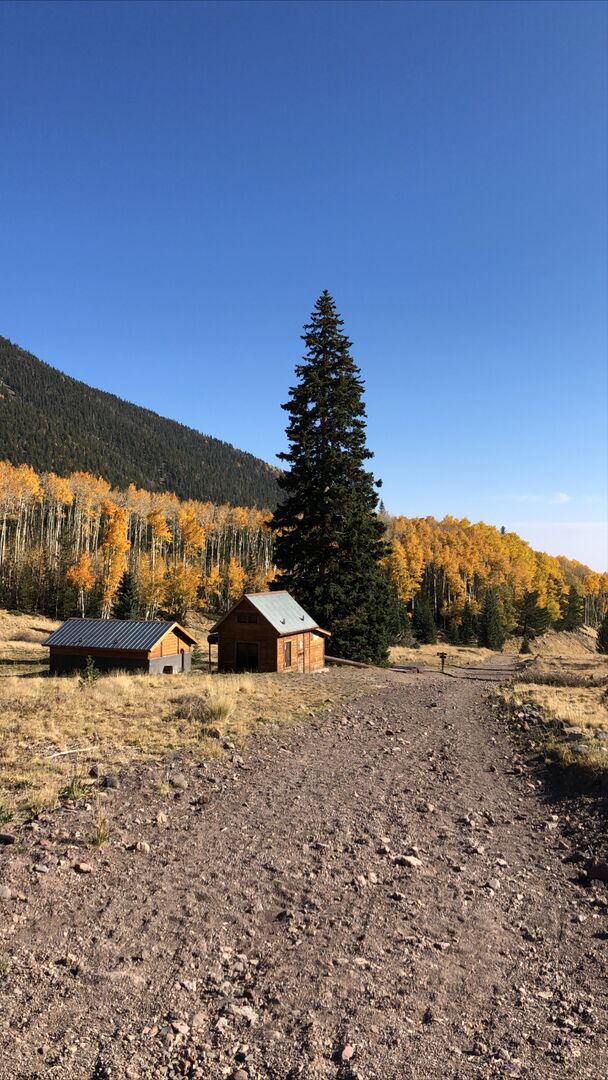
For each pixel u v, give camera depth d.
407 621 88.62
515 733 17.16
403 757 13.98
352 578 38.25
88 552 112.06
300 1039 4.34
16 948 5.19
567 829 9.50
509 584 129.38
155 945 5.49
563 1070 4.09
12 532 136.00
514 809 10.61
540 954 5.79
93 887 6.45
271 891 6.75
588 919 6.55
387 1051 4.24
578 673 35.28
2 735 12.84
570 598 138.88
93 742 12.65
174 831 8.26
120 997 4.70
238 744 13.55
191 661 40.66
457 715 20.75
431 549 145.00
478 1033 4.52
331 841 8.38
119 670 34.03
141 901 6.27
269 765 12.11
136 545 135.00
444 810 10.25
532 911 6.72
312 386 38.78
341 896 6.75
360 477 38.69
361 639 39.22
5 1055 3.92
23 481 123.06
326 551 37.94
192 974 5.09
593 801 10.48
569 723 17.20
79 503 139.12
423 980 5.20
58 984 4.77
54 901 6.05
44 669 41.56
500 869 7.88
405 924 6.21
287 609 35.19
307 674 31.36
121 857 7.25
